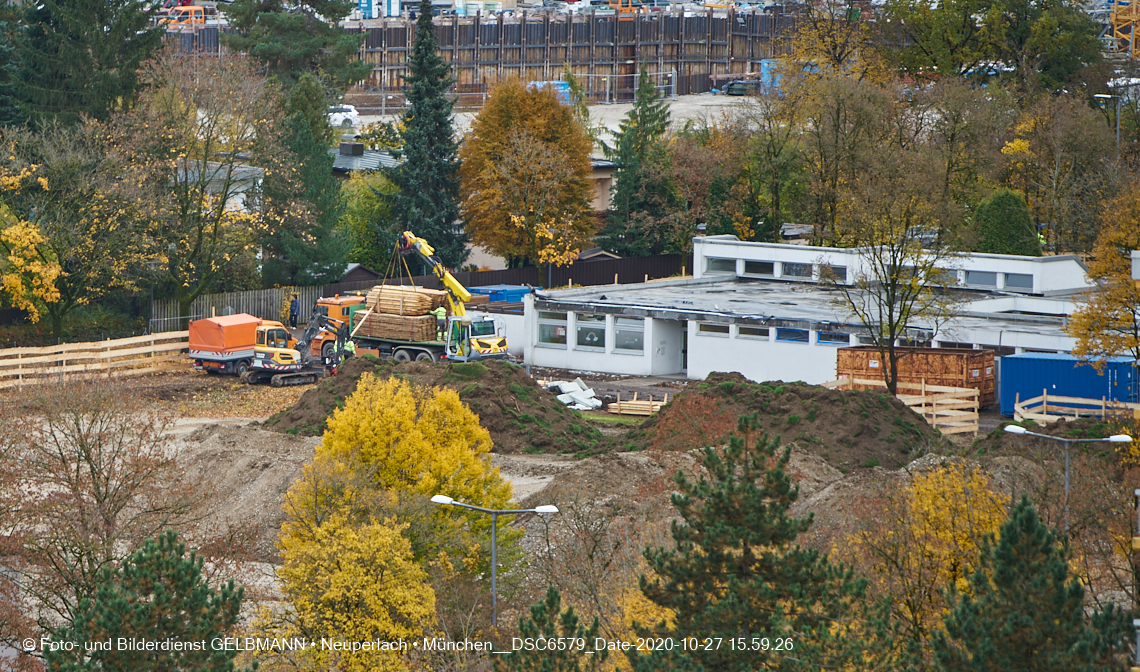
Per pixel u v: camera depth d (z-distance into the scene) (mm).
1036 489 52344
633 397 101938
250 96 125375
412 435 55656
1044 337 99250
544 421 84000
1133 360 90438
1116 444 65188
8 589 49500
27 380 103000
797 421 75125
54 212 110562
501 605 50750
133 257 113562
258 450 75188
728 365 110375
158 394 101188
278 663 44531
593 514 59500
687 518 40906
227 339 108375
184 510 54969
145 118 120625
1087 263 118938
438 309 109875
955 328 102250
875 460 72188
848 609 38500
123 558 50188
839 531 55375
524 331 119188
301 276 137500
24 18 139750
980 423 91500
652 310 112812
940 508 45938
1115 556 51188
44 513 50781
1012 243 134500
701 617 38219
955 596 38188
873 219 96250
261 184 131625
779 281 135125
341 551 45406
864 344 103875
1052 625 33406
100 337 119625
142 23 138875
